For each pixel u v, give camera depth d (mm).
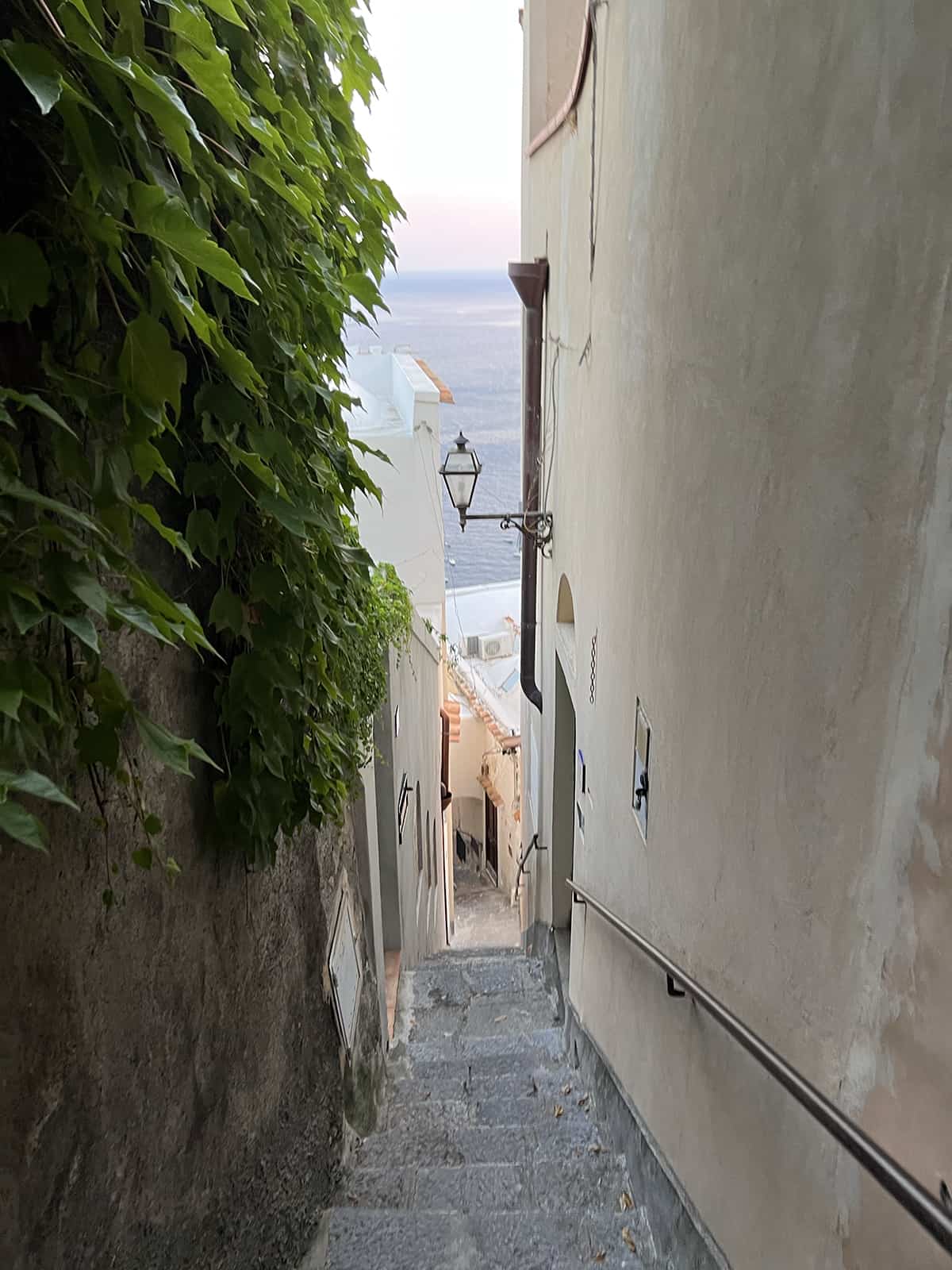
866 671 1229
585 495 3982
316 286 1977
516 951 7590
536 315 5570
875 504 1188
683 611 2219
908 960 1126
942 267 1003
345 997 3145
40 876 1248
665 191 2346
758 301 1625
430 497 9148
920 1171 1098
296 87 1838
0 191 1118
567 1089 3979
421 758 6805
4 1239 1149
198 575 1815
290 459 1714
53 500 1044
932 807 1060
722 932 1928
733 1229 1890
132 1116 1521
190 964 1787
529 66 5621
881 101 1137
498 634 17016
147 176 1205
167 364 1201
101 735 1230
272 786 1985
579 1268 2508
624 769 3061
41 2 957
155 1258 1609
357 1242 2574
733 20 1737
